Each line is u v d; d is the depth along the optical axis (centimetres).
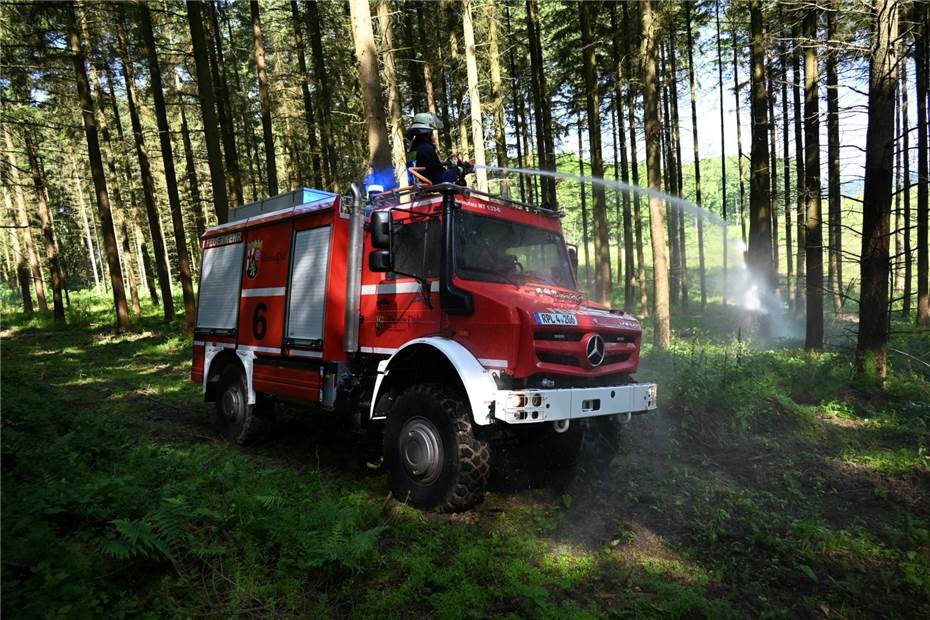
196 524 387
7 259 4234
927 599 356
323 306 556
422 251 507
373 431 562
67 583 285
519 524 437
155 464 496
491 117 1716
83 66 1673
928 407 747
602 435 553
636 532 430
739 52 1956
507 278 513
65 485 389
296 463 585
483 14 1603
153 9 1678
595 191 1688
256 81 2552
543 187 1950
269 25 2361
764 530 436
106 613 279
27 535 320
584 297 558
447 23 1744
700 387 752
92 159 1727
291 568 343
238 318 694
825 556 404
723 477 557
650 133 1198
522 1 2120
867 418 759
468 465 429
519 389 434
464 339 463
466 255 491
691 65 2144
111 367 1214
